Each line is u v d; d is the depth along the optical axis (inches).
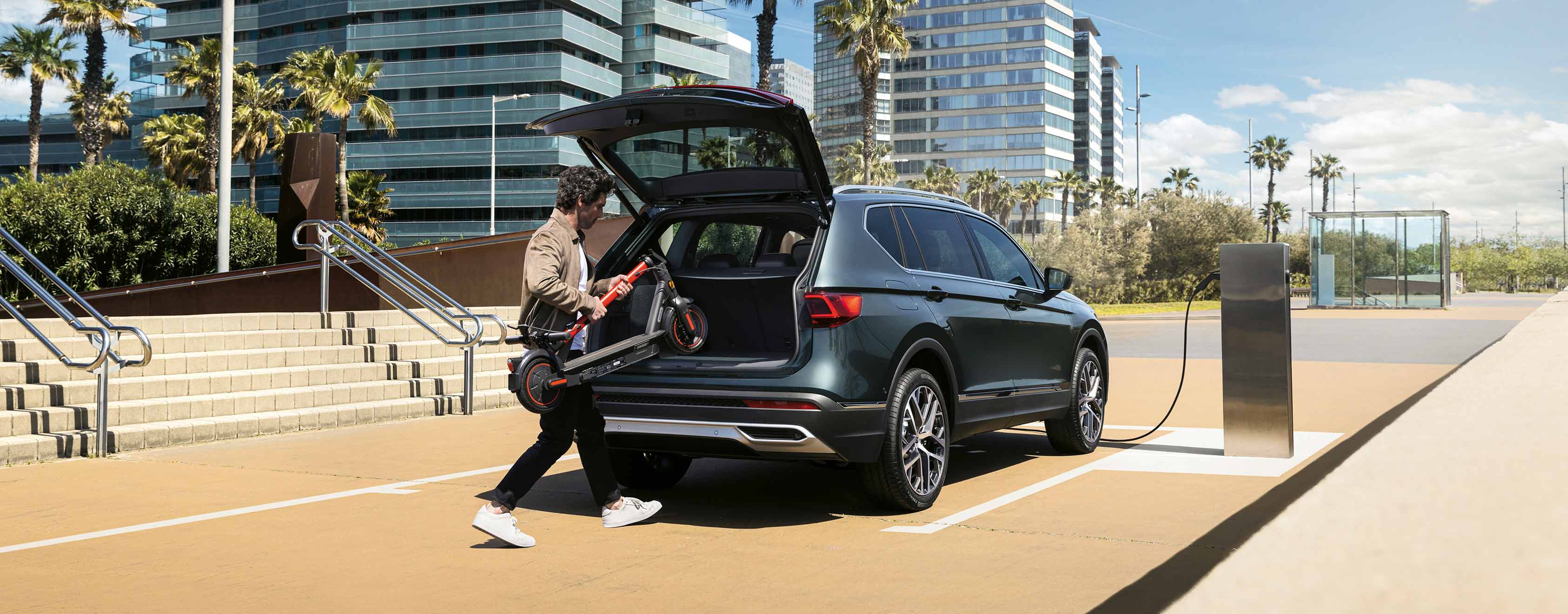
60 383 323.6
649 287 215.9
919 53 5315.0
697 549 183.6
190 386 348.5
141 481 256.7
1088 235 2324.1
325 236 461.4
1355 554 170.1
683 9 3216.0
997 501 223.9
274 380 373.4
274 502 229.3
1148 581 157.1
